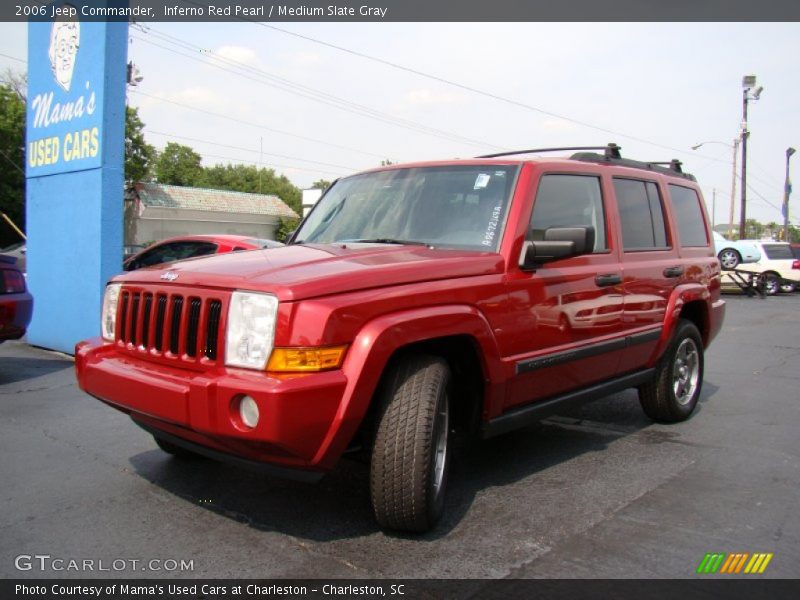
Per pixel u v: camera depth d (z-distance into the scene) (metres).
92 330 8.60
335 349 2.97
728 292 23.97
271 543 3.31
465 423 3.83
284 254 3.78
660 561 3.13
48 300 9.31
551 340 4.08
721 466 4.55
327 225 4.67
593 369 4.54
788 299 21.47
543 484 4.18
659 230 5.43
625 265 4.79
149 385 3.20
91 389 3.68
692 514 3.70
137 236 37.69
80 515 3.65
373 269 3.26
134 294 3.64
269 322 2.96
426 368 3.32
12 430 5.32
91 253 8.57
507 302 3.75
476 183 4.22
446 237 4.06
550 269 4.11
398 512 3.23
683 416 5.70
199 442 3.25
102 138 8.36
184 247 9.27
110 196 8.52
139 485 4.10
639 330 4.95
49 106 9.25
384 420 3.21
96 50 8.41
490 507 3.79
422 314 3.25
